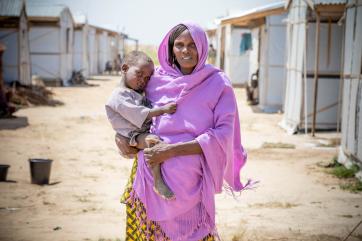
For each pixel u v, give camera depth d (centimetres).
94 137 1418
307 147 1252
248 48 2697
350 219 655
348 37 1005
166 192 311
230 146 323
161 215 320
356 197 783
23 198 772
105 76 4319
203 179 320
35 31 2988
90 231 595
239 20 2062
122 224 630
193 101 321
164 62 335
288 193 804
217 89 322
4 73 2452
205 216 320
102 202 751
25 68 2520
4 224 624
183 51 319
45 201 752
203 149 312
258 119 1820
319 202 748
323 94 1477
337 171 943
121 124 330
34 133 1451
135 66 329
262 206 723
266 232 586
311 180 901
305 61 1438
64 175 948
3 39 2444
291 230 596
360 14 923
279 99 2061
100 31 4609
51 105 2188
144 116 319
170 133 323
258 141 1344
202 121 321
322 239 563
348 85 998
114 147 1270
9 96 2008
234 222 631
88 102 2361
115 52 5353
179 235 319
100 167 1026
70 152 1188
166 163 318
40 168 867
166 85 327
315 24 1437
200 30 321
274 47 2028
